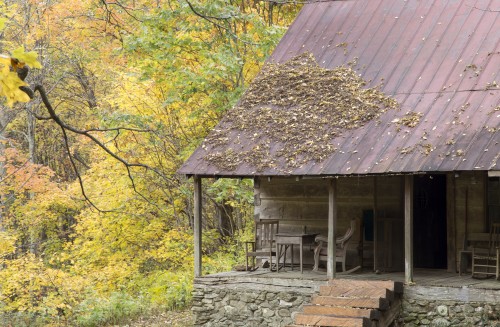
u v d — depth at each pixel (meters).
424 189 18.42
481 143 14.04
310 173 15.09
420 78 16.41
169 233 24.92
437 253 18.92
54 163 33.81
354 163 14.86
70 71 29.84
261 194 18.70
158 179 25.14
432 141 14.59
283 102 17.44
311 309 14.20
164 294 22.70
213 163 16.50
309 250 18.03
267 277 16.16
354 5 19.47
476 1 17.70
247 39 21.88
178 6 21.58
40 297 22.62
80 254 25.52
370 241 17.30
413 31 17.75
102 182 24.81
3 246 21.64
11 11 22.83
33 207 26.47
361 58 17.69
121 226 24.89
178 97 23.27
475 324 13.94
